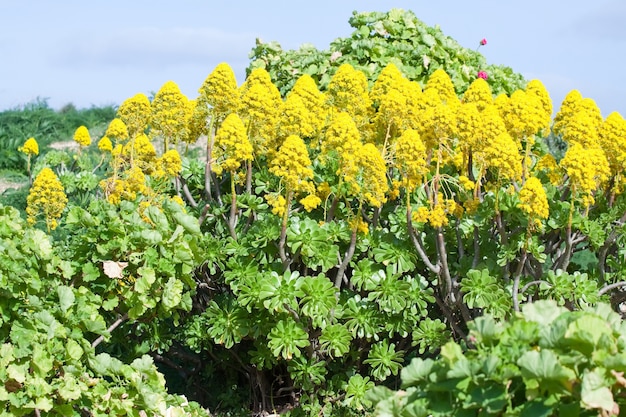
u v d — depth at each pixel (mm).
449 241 4926
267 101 4789
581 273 4961
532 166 5562
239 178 4992
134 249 4176
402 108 4664
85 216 4164
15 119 14055
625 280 4781
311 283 4387
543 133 4977
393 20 7086
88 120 14969
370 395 2787
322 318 4527
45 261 3859
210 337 4941
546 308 2762
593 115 4848
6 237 3758
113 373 3832
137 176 5035
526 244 4316
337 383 4957
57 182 5879
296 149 4281
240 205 4844
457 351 2555
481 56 7367
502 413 2439
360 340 4969
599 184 4789
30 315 3578
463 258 4672
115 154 5441
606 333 2475
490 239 4902
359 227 4520
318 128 4988
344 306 4723
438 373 2533
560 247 5121
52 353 3576
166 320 5605
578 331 2406
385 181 4301
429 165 4703
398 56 6785
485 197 4496
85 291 4000
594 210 4969
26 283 3625
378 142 5012
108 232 4145
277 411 5211
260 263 4707
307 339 4703
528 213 4246
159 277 4219
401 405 2609
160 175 5039
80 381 3711
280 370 5234
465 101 4828
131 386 3854
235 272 4648
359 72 5051
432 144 4508
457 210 4473
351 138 4316
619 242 4645
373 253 4660
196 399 5605
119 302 4363
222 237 5000
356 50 6750
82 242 4242
